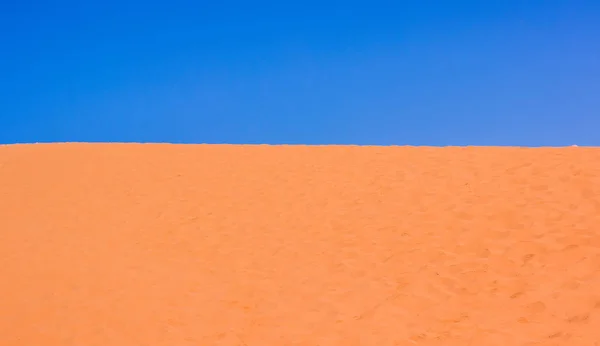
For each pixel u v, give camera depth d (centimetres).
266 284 891
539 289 749
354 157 1481
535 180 1106
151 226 1196
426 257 899
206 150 1731
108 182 1516
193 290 895
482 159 1296
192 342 736
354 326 735
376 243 980
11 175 1652
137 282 938
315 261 952
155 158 1695
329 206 1184
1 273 1009
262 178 1415
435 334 690
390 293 810
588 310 680
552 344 630
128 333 773
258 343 719
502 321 696
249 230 1123
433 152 1418
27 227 1248
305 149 1628
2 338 781
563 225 903
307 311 792
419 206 1101
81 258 1059
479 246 898
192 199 1330
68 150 1883
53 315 842
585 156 1188
